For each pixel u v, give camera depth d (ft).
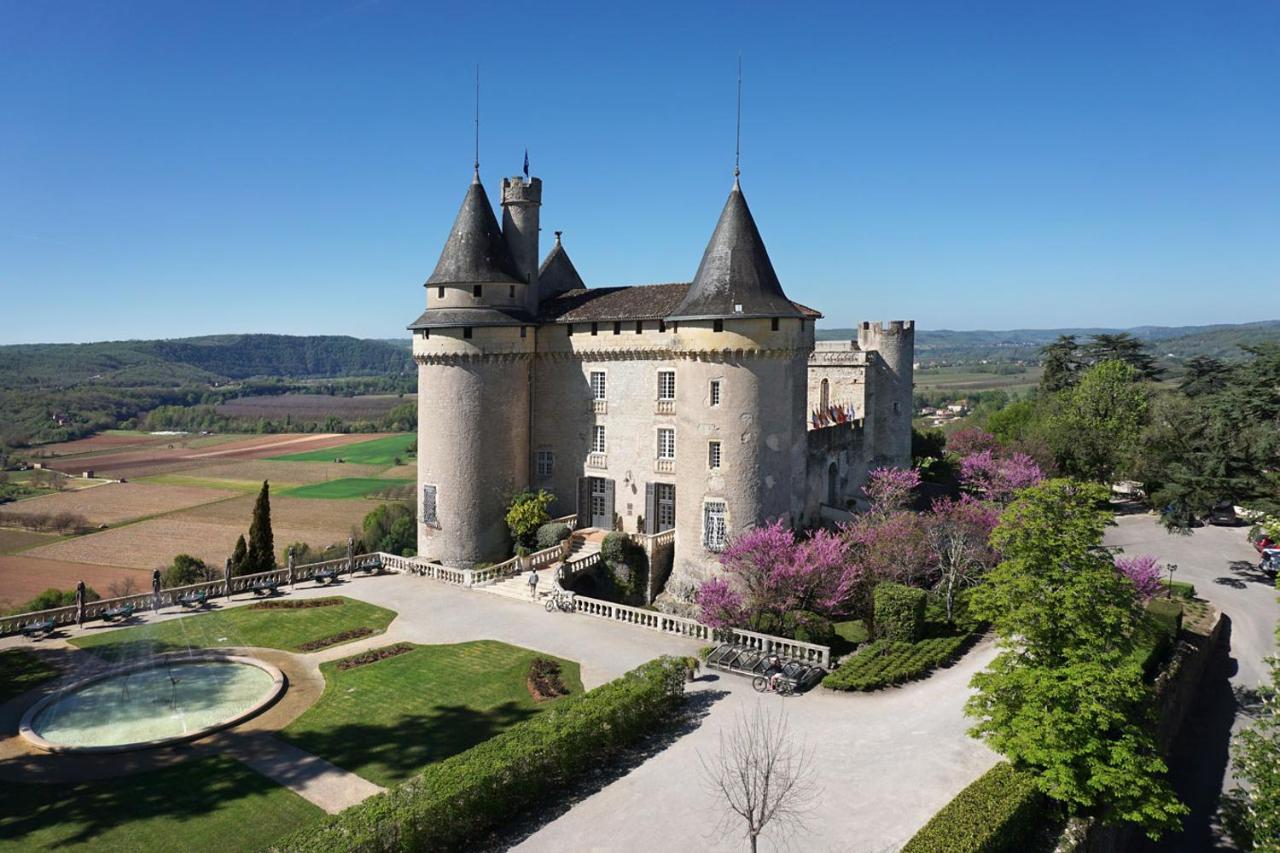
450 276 155.12
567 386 165.27
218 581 144.97
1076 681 72.43
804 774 76.43
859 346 211.20
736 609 114.21
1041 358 322.75
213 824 70.28
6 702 96.53
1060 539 79.20
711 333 134.62
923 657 105.19
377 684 101.30
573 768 76.95
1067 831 71.00
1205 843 97.96
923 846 61.00
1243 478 161.07
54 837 68.33
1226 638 140.77
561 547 153.17
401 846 60.95
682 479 140.36
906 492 169.17
